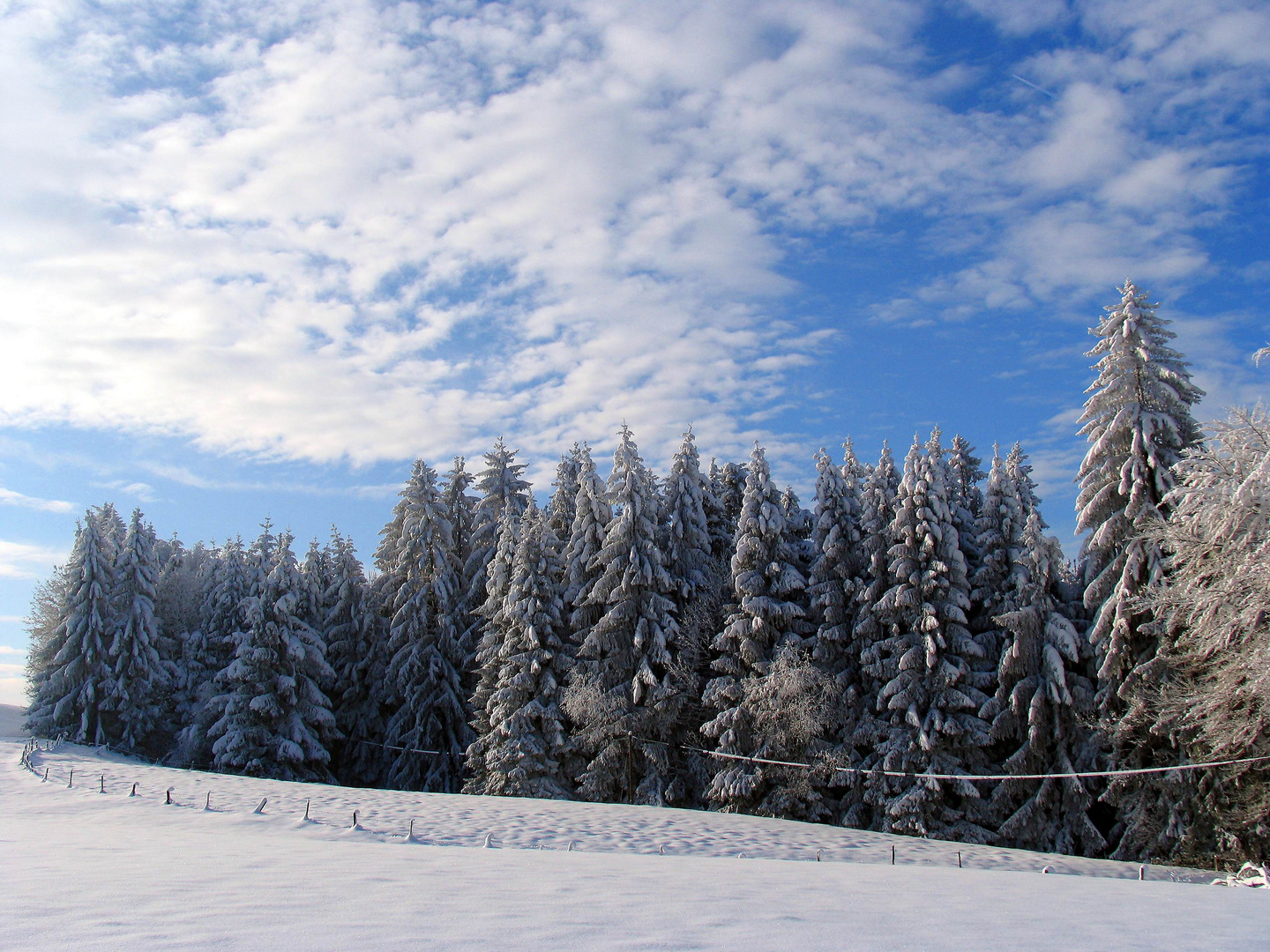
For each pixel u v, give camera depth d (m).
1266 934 5.89
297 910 5.23
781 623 35.06
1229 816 24.39
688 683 35.09
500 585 37.53
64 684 46.38
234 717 40.50
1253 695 22.20
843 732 33.75
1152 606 24.67
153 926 4.44
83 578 47.12
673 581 36.78
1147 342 28.11
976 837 29.19
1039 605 30.56
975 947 4.77
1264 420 22.78
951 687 31.44
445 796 27.91
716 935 4.76
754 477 35.91
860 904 7.02
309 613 46.44
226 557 55.78
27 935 4.12
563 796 33.19
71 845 11.14
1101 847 27.91
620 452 36.97
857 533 35.72
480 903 5.92
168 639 50.94
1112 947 5.00
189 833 15.72
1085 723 28.66
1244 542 21.31
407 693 41.56
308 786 28.62
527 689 34.44
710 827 24.45
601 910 5.75
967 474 45.25
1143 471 27.59
